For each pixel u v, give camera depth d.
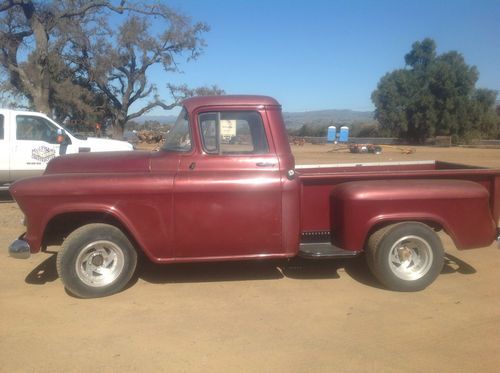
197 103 5.81
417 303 5.42
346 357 4.23
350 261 6.95
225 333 4.68
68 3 30.91
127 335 4.65
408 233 5.69
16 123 11.35
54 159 6.19
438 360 4.18
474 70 57.88
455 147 51.47
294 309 5.25
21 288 5.88
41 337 4.62
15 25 32.06
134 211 5.48
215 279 6.20
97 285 5.52
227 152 5.76
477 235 5.85
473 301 5.48
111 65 36.12
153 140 48.31
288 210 5.67
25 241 5.45
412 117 59.53
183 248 5.59
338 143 59.53
